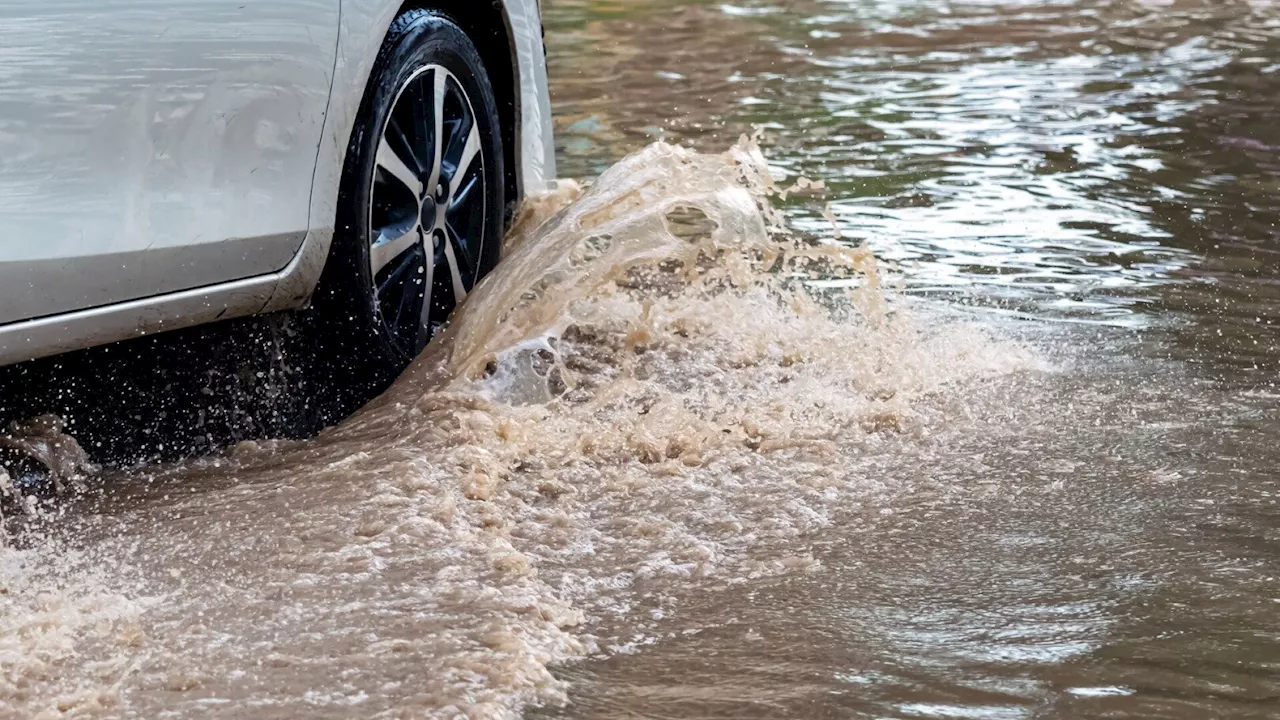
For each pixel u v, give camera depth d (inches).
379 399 235.3
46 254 180.2
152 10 191.2
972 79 617.6
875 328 276.1
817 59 685.9
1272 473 208.1
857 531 188.2
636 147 470.6
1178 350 266.1
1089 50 703.7
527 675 147.2
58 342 186.4
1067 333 276.1
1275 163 441.4
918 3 924.6
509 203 291.7
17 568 173.9
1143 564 177.6
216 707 139.6
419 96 248.8
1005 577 174.1
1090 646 156.4
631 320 276.8
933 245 346.9
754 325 275.1
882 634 159.0
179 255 196.9
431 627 157.5
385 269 243.1
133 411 223.5
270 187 210.2
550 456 212.4
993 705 143.4
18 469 203.0
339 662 149.3
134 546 180.5
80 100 183.0
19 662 147.6
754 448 217.3
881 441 220.8
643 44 756.0
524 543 182.1
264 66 207.5
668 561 177.9
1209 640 157.9
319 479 202.1
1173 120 512.7
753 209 282.8
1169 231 359.9
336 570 172.4
